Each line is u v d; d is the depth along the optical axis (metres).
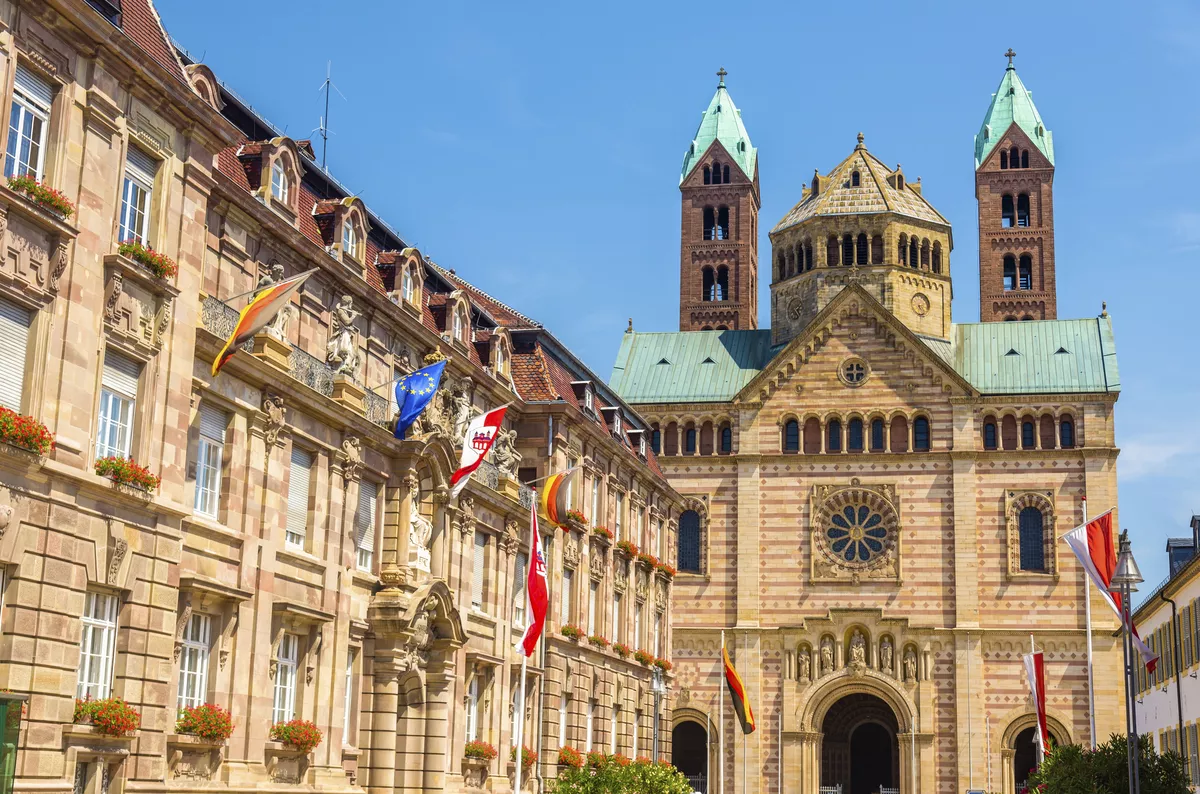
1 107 30.39
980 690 99.88
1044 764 65.25
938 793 99.00
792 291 115.44
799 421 107.19
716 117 133.38
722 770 92.81
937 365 105.75
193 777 38.19
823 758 107.06
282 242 44.69
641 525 83.94
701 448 109.69
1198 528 85.81
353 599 48.19
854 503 105.19
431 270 58.84
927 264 113.75
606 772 60.97
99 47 33.66
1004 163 130.25
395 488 51.31
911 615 102.19
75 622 32.22
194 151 38.12
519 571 64.25
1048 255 127.69
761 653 104.12
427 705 52.75
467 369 59.12
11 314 30.89
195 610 38.97
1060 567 101.12
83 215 32.97
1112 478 101.75
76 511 32.34
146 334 35.69
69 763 31.81
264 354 42.03
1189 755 71.00
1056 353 108.06
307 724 43.72
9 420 29.59
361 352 50.25
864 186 115.31
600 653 73.00
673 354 117.12
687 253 129.88
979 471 103.81
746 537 106.06
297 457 45.19
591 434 71.38
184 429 37.12
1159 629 82.56
